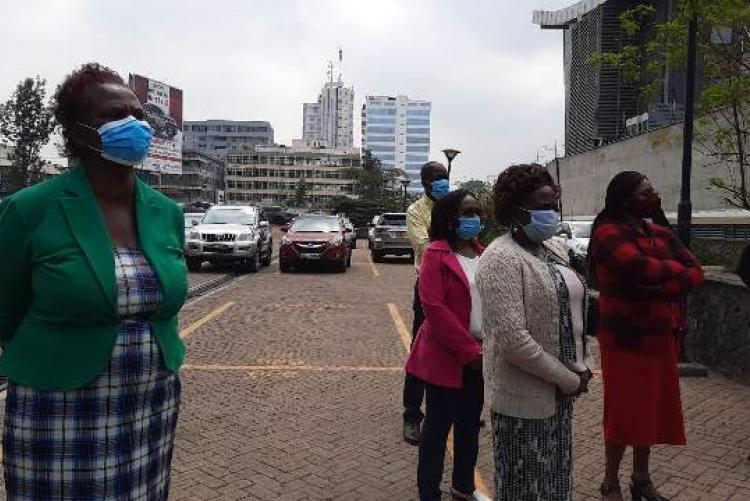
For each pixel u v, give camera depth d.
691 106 7.42
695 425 5.38
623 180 3.76
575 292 2.86
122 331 2.06
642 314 3.65
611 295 3.74
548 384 2.76
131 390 2.09
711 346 7.30
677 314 3.76
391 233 23.56
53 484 2.00
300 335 9.23
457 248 3.76
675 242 3.88
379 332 9.53
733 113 9.10
